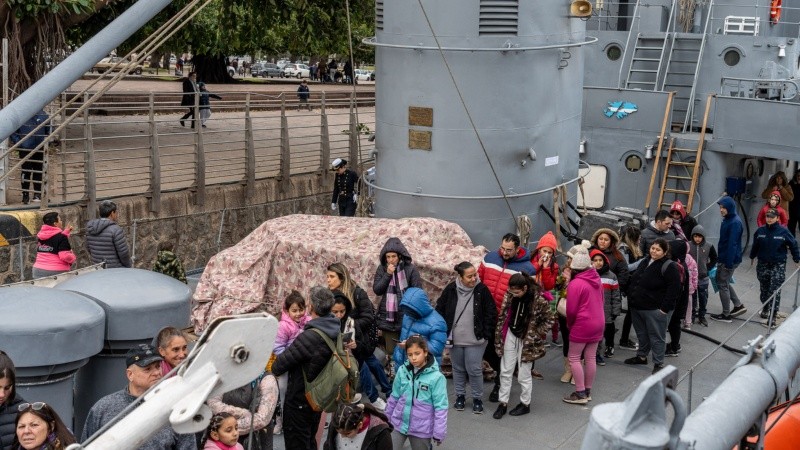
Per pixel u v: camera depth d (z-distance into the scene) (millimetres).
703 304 12617
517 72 12344
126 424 3424
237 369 3600
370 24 23156
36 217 14719
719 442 2801
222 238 18047
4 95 14594
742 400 3012
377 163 13352
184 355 6262
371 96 37375
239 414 7098
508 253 10141
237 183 18516
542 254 10289
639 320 10914
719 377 10820
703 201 15617
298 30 22359
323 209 20266
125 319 7500
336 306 8867
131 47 25141
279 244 11836
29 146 16062
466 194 12508
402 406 8086
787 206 16297
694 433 2760
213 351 3541
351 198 17641
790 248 12828
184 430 3494
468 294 9484
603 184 16359
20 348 6848
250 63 62688
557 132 13047
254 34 22656
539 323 9484
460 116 12328
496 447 9008
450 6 12094
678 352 11531
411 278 10367
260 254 12031
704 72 16641
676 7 17094
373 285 10383
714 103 16250
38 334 6863
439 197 12570
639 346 11094
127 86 35281
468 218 12578
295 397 7914
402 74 12555
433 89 12352
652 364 11148
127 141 22391
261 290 11867
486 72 12234
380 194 13344
